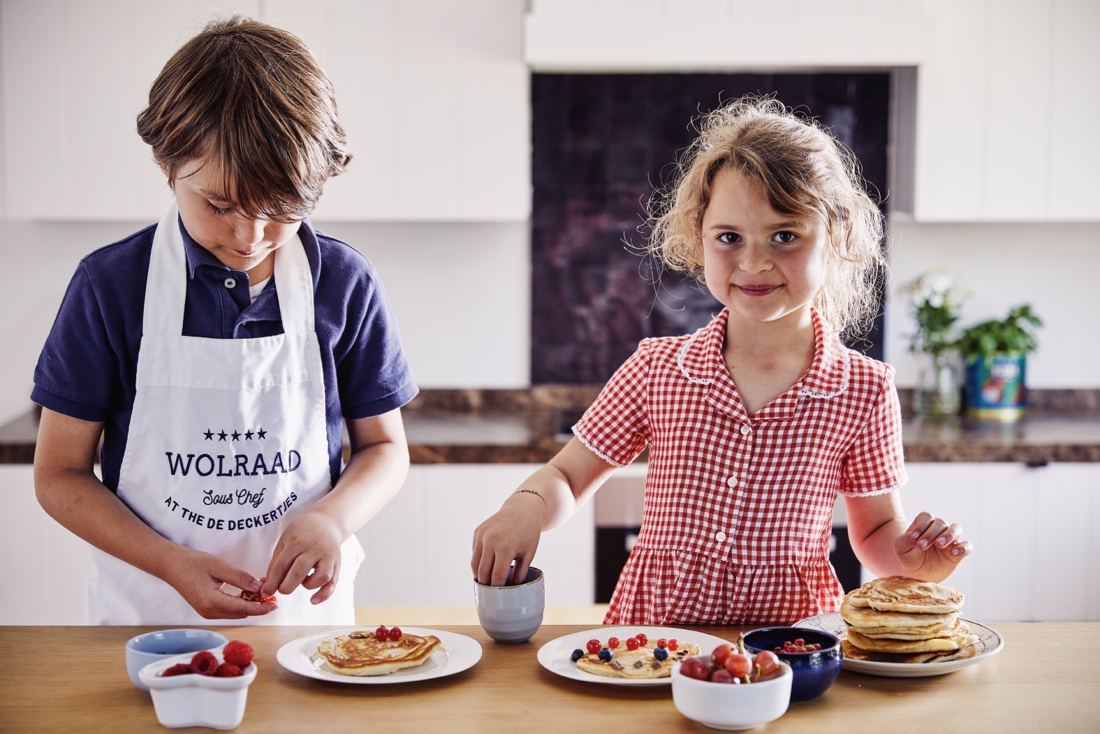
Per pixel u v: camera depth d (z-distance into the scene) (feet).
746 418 4.42
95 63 8.87
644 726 3.07
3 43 8.80
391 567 8.82
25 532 8.55
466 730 3.03
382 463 4.76
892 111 10.11
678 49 8.65
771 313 4.09
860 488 4.50
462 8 8.97
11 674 3.48
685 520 4.48
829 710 3.19
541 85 10.18
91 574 4.55
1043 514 8.80
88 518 4.23
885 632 3.53
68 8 8.82
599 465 4.79
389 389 4.94
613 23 8.61
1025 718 3.13
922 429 9.39
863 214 4.64
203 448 4.44
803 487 4.41
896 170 10.05
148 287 4.38
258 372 4.48
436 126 9.09
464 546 8.80
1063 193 9.25
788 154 4.09
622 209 10.36
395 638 3.69
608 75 10.16
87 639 3.84
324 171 3.97
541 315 10.50
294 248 4.65
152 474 4.44
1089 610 8.87
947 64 9.14
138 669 3.26
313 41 8.96
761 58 8.65
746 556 4.39
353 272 4.76
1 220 10.05
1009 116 9.18
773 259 4.03
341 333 4.73
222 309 4.45
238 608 3.86
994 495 8.79
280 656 3.54
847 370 4.43
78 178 8.98
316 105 3.92
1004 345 9.96
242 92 3.70
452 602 8.82
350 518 4.33
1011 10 9.09
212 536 4.48
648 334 10.52
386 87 9.04
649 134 10.25
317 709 3.19
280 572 3.98
